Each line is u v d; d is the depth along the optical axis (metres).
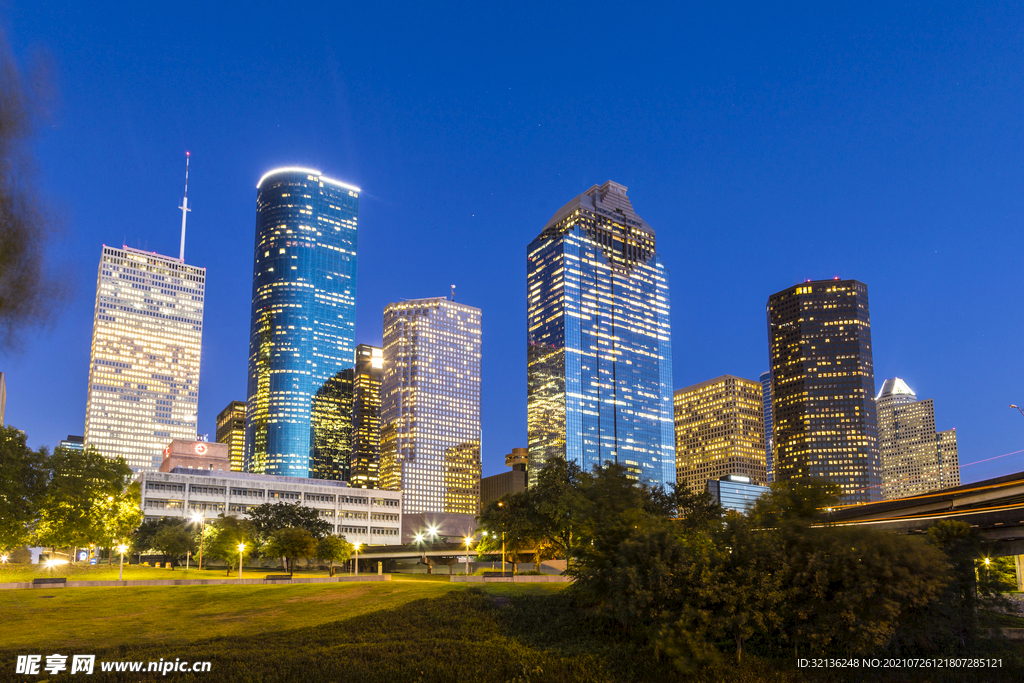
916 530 74.44
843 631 47.81
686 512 99.69
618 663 51.88
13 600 77.25
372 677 49.25
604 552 56.81
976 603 53.44
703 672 48.72
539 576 94.00
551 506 94.81
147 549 184.00
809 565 48.25
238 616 70.12
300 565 192.25
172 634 61.66
